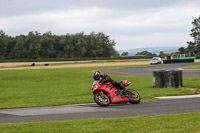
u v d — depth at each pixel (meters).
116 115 13.34
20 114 14.89
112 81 16.95
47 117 13.54
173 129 9.68
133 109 15.02
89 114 13.93
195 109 14.26
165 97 20.88
